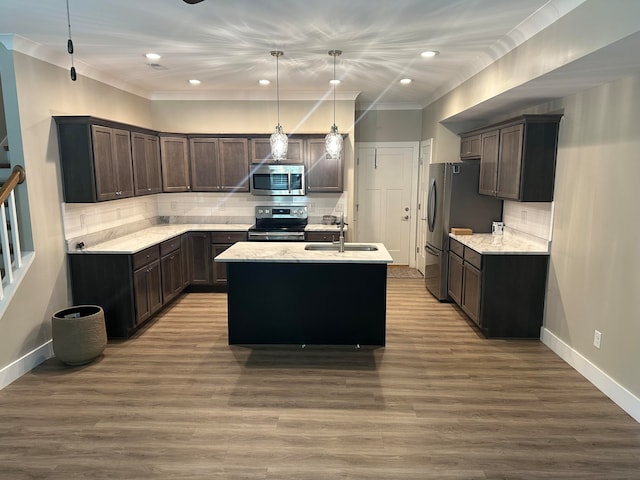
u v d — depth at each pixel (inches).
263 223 248.1
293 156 234.5
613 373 121.0
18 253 137.0
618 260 119.0
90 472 92.1
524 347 157.9
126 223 207.6
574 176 141.0
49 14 116.2
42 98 147.0
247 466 94.1
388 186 280.4
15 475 91.2
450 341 163.8
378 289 156.9
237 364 144.3
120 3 109.3
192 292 233.6
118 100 203.5
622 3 85.7
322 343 160.4
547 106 160.6
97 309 152.0
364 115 273.7
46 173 148.9
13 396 123.3
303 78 198.8
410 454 98.2
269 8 113.7
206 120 241.4
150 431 106.7
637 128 111.7
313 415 114.0
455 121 227.8
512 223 192.7
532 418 112.3
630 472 92.0
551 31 112.8
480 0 107.3
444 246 208.8
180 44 144.9
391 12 116.3
